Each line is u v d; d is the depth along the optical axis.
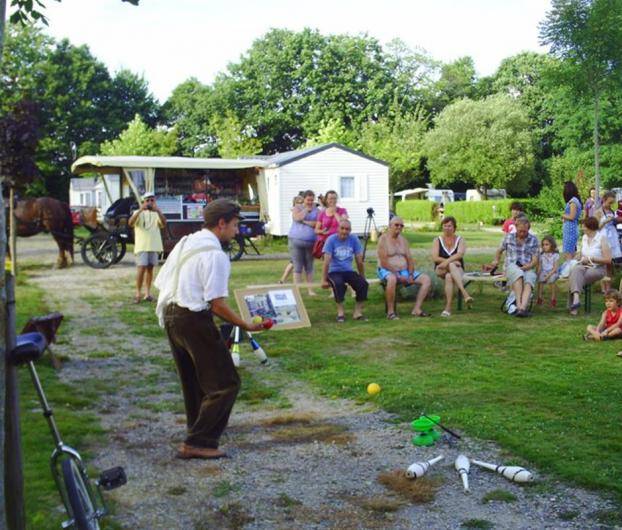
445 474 4.90
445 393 6.68
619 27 20.80
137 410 6.48
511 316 10.80
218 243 5.23
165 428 5.98
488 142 51.53
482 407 6.23
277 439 5.67
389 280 10.66
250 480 4.88
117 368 8.00
